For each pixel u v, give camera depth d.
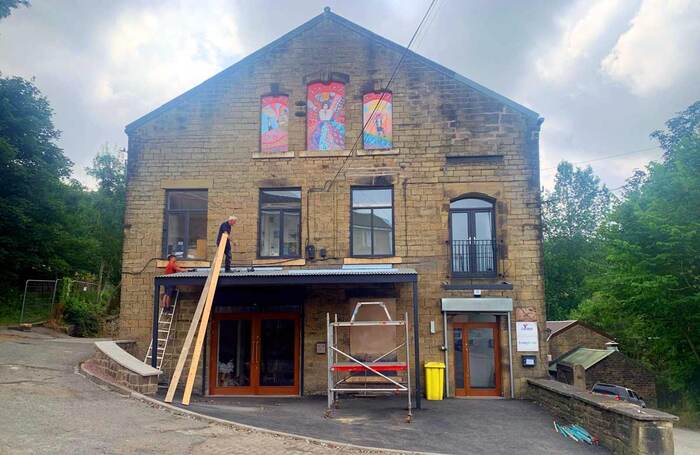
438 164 16.36
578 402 11.64
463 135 16.44
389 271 14.04
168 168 16.86
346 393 15.27
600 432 10.64
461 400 14.76
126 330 16.05
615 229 23.25
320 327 15.73
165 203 16.77
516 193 16.12
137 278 16.30
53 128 31.89
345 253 16.08
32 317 25.73
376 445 9.47
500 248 15.88
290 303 15.85
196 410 11.09
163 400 11.59
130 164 16.92
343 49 17.12
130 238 16.53
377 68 16.94
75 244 32.75
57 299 27.98
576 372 20.73
